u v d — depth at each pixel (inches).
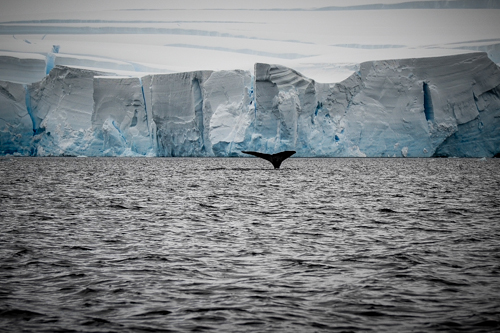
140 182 5772.6
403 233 2420.0
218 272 1669.5
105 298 1396.4
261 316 1261.1
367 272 1670.8
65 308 1314.0
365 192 4569.4
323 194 4367.6
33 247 2049.7
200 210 3270.2
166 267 1733.5
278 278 1598.2
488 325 1186.6
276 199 3951.8
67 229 2502.5
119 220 2810.0
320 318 1247.5
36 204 3538.4
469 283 1533.0
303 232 2443.4
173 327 1190.9
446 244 2142.0
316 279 1588.3
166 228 2549.2
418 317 1247.5
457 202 3735.2
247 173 7603.4
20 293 1432.1
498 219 2871.6
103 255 1914.4
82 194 4293.8
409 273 1652.3
